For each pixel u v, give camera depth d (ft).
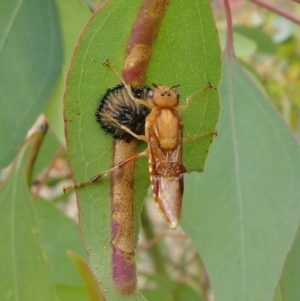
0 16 0.64
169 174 0.62
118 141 0.61
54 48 0.64
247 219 0.65
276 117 0.67
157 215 1.20
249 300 0.64
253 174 0.66
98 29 0.59
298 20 0.72
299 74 1.07
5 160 0.62
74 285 0.76
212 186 0.66
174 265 1.09
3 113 0.63
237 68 0.68
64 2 0.65
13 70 0.63
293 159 0.66
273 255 0.64
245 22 1.21
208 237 0.65
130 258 0.60
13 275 0.67
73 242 0.78
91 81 0.60
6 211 0.68
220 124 0.67
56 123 0.64
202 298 0.92
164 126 0.62
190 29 0.60
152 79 0.61
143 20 0.60
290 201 0.65
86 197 0.60
